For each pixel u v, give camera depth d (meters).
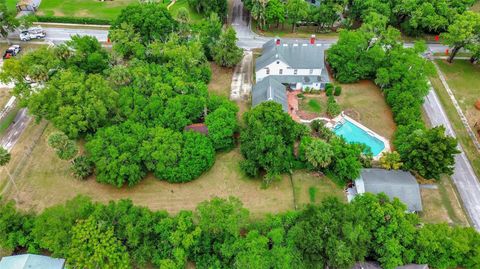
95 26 109.94
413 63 84.25
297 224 56.94
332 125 80.62
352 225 55.31
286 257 53.34
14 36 104.50
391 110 84.44
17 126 79.06
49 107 70.62
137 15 91.94
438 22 100.00
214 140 72.12
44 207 64.88
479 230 63.34
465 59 102.19
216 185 69.38
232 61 91.69
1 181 68.44
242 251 54.97
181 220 57.44
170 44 87.50
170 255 56.03
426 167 66.88
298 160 72.44
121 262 53.00
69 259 52.34
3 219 56.34
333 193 68.50
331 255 53.09
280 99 81.62
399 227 56.56
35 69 73.81
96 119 71.44
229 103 77.50
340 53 90.75
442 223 60.12
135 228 55.03
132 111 74.06
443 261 56.19
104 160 65.69
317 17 106.06
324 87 89.62
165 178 68.38
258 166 68.81
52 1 120.00
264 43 104.94
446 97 89.69
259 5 102.62
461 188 70.06
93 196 66.94
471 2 107.00
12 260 55.34
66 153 64.00
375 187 65.50
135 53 89.38
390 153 70.25
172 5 119.75
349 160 67.19
